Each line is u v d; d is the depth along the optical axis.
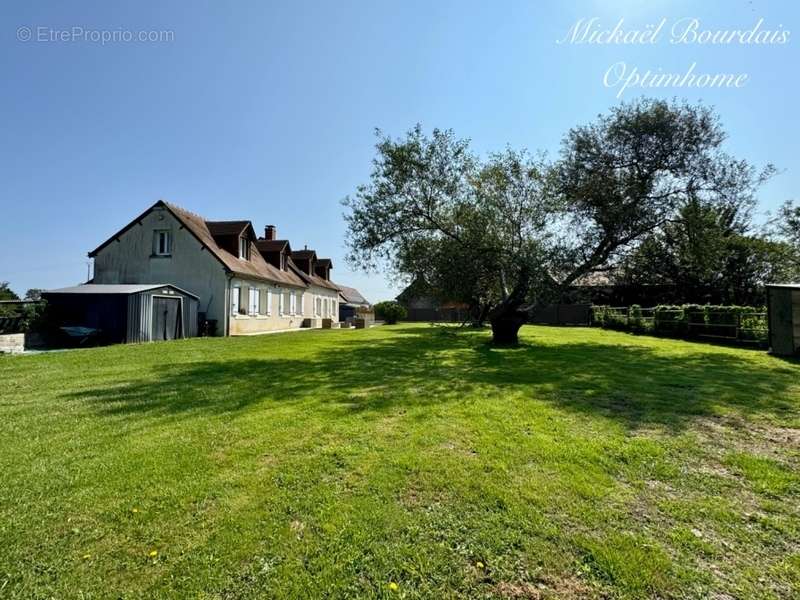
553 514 2.53
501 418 4.59
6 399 5.58
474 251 12.65
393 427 4.29
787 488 2.89
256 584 1.93
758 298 22.19
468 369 8.18
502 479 3.01
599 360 9.45
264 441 3.86
